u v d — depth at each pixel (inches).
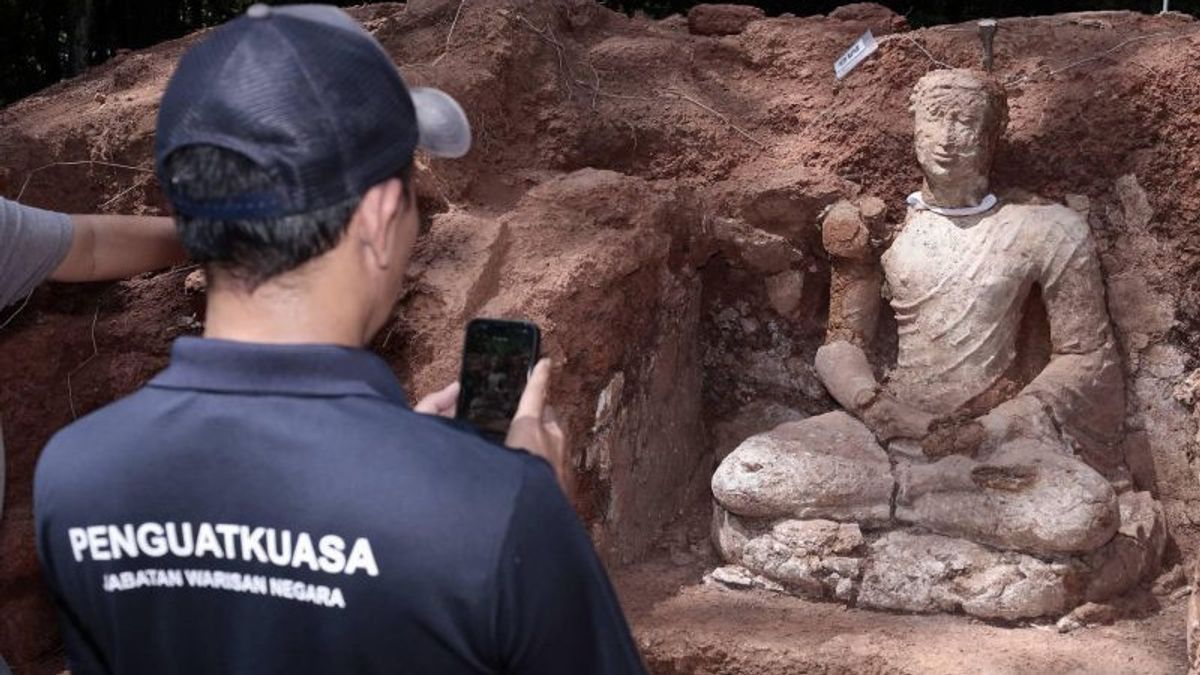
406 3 191.5
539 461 49.6
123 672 51.4
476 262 138.9
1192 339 159.0
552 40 171.0
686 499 168.1
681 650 134.5
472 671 47.5
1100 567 138.6
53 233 84.7
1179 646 134.2
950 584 138.3
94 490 49.8
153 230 90.7
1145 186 159.0
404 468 47.1
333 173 48.9
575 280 138.9
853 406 152.3
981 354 156.9
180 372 50.1
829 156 167.5
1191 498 157.5
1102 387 154.0
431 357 132.6
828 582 141.7
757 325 173.3
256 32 50.5
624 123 166.7
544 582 47.1
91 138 159.2
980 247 157.6
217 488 48.1
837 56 174.6
